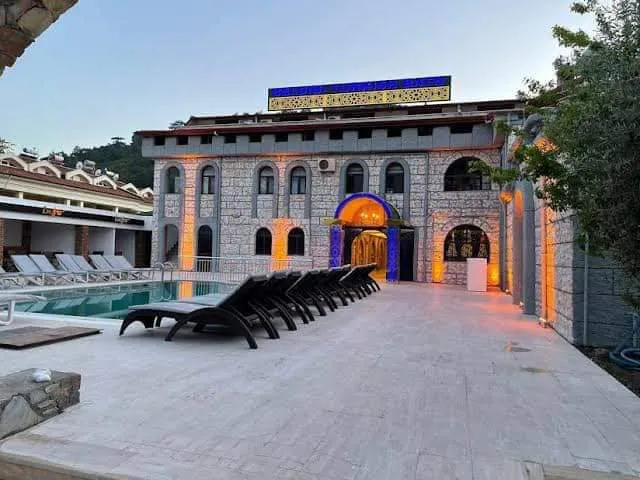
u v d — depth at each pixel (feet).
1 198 61.46
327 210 72.74
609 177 9.75
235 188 77.25
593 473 8.49
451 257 66.85
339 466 8.62
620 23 10.19
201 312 19.83
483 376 15.56
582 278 21.62
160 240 80.48
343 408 11.97
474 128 65.41
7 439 9.52
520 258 38.09
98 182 101.45
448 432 10.48
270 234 75.77
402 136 68.54
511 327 26.40
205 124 90.68
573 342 21.52
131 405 11.79
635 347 19.83
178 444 9.45
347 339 21.71
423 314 31.32
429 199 67.72
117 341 20.10
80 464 8.45
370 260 92.22
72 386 11.59
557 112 14.34
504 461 9.00
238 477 8.09
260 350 18.90
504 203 55.11
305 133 73.72
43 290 41.75
